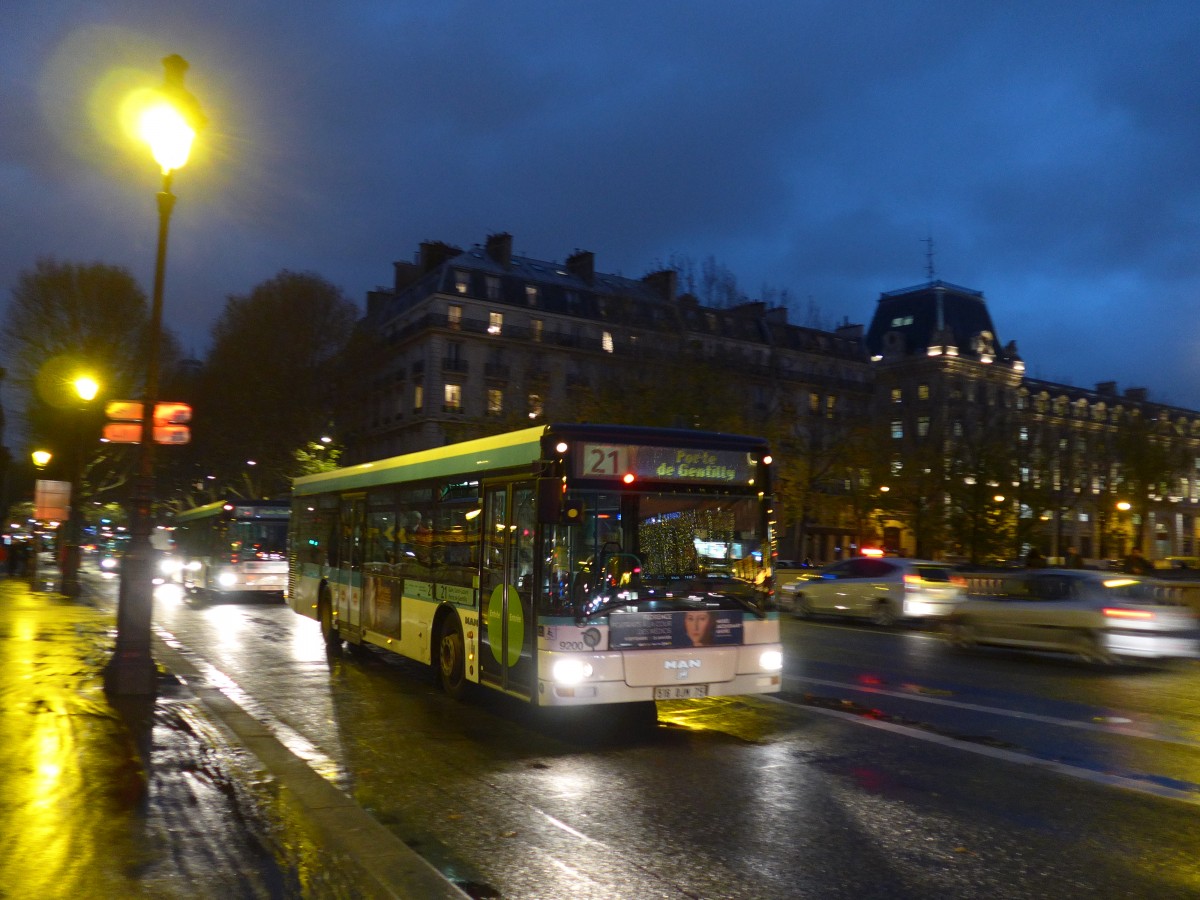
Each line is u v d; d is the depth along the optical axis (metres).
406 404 66.50
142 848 5.12
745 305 39.44
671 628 8.70
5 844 5.14
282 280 53.50
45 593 28.16
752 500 9.31
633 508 8.77
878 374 81.12
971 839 5.92
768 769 7.68
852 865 5.44
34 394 42.47
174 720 8.61
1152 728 9.54
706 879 5.20
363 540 13.77
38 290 42.00
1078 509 75.81
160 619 21.39
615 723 9.57
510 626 9.22
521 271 68.12
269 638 17.33
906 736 9.02
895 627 21.50
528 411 44.03
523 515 9.15
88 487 55.53
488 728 9.25
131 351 43.16
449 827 6.11
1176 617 14.30
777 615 9.26
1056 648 14.82
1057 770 7.68
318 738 8.77
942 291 81.69
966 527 50.69
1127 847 5.79
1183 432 59.91
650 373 36.50
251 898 4.45
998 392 81.31
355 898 4.46
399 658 14.40
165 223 10.40
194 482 68.19
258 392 51.75
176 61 9.98
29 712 8.84
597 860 5.50
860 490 48.38
